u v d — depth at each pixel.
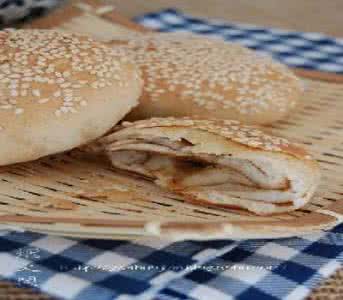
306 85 0.44
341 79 0.44
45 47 0.34
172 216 0.31
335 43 0.52
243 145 0.31
